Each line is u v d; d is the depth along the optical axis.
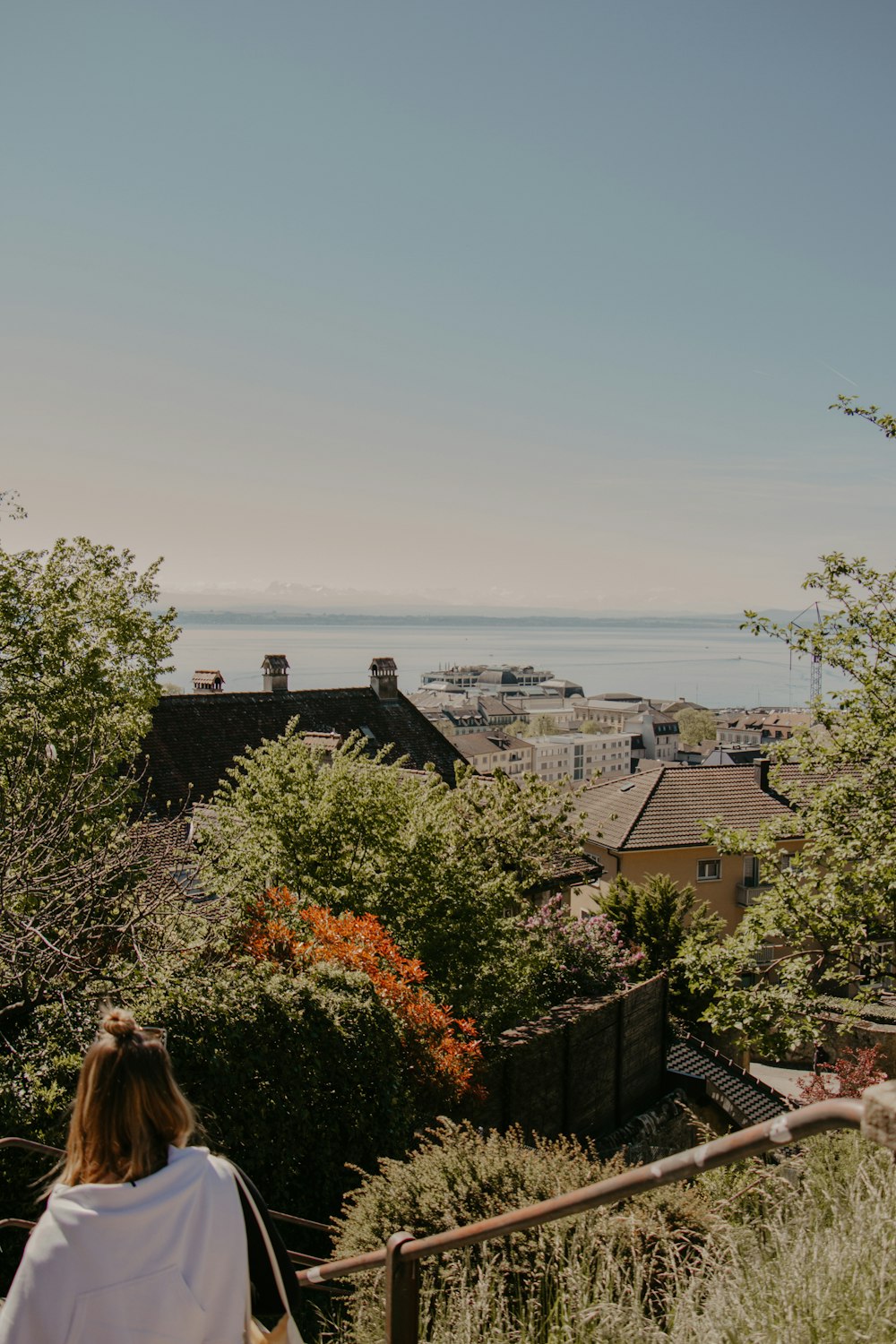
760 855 18.30
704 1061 23.16
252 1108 10.16
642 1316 4.51
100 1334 2.29
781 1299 3.99
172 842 13.95
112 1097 2.47
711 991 26.41
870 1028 26.22
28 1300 2.32
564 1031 16.94
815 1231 4.50
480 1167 6.84
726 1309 4.12
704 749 196.12
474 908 16.66
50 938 10.42
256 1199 2.63
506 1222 2.98
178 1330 2.33
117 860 11.10
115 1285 2.32
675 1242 5.71
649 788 41.94
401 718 35.00
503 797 20.22
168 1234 2.38
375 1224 6.58
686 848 39.38
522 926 19.41
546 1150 7.57
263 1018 10.59
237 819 17.25
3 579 16.20
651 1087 20.48
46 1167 8.53
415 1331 3.58
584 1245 5.44
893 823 16.83
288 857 16.52
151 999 10.04
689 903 28.83
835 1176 5.73
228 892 12.99
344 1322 6.34
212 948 11.73
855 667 17.17
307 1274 4.21
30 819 11.30
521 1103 15.85
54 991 9.70
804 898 17.47
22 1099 8.66
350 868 16.61
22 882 10.27
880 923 16.98
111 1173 2.47
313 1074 10.80
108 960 10.65
